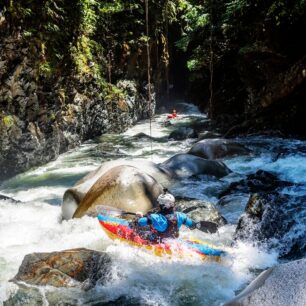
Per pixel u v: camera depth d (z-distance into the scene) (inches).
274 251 213.0
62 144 483.5
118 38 660.1
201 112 854.5
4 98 369.4
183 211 254.5
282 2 465.7
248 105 617.0
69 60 480.4
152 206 259.1
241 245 220.1
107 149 510.3
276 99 519.2
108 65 625.9
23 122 397.4
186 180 337.1
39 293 176.7
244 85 673.6
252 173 371.2
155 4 732.7
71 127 502.3
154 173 327.3
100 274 188.2
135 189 261.9
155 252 209.6
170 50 863.1
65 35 459.2
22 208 296.8
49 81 432.8
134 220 217.3
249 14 569.0
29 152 410.3
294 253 208.2
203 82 815.1
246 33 596.7
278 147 462.0
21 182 381.7
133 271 195.2
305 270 119.6
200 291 179.0
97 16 572.1
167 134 630.5
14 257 215.2
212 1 650.2
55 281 182.5
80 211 267.3
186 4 786.8
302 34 492.4
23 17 379.6
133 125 709.9
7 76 368.8
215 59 686.5
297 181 346.0
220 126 658.8
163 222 209.8
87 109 542.9
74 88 502.3
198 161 358.3
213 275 191.6
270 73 538.6
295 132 520.7
